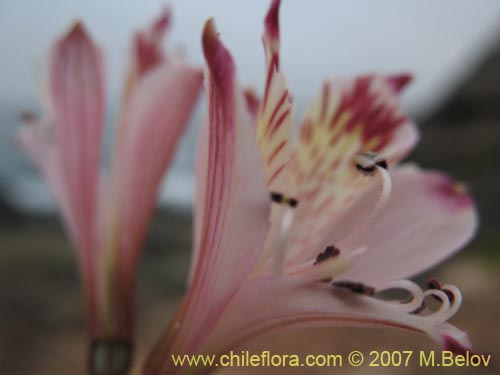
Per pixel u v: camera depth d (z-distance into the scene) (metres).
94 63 0.09
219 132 0.05
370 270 0.07
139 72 0.08
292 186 0.07
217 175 0.05
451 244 0.07
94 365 0.09
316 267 0.05
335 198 0.07
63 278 0.34
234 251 0.05
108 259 0.09
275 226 0.06
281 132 0.06
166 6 0.09
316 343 0.27
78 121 0.09
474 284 0.31
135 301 0.09
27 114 0.10
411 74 0.07
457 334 0.05
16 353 0.27
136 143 0.08
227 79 0.05
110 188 0.09
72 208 0.09
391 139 0.07
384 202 0.06
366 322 0.05
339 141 0.07
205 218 0.06
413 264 0.07
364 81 0.07
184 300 0.06
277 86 0.06
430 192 0.07
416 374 0.23
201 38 0.05
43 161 0.10
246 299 0.06
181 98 0.08
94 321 0.09
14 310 0.30
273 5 0.05
